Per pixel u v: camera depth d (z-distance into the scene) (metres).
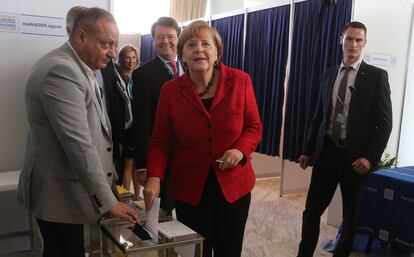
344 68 2.33
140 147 1.95
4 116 2.30
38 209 1.31
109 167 1.45
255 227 3.22
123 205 1.28
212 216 1.49
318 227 2.39
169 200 1.91
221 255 1.51
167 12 7.77
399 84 3.41
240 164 1.44
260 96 4.18
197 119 1.41
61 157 1.29
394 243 2.49
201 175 1.43
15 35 2.27
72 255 1.37
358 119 2.22
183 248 1.17
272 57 4.01
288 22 3.79
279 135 4.00
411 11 3.32
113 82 2.35
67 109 1.20
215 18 4.82
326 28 3.39
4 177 2.20
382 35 3.17
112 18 1.33
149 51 6.81
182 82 1.45
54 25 2.37
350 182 2.27
